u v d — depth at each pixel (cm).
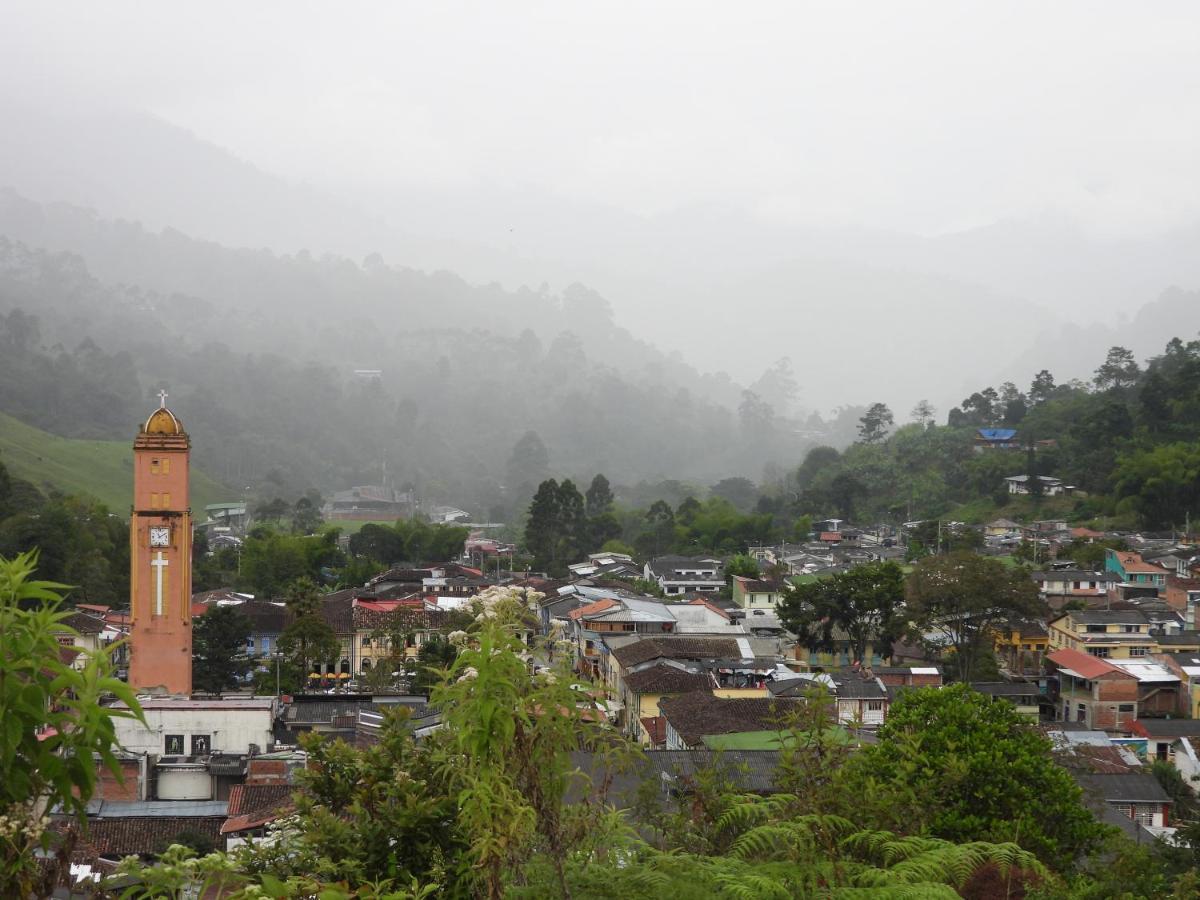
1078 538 10994
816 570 10494
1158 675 6050
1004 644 7306
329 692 5547
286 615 7612
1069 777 2286
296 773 1366
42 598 764
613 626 7031
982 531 12600
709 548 12700
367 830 1177
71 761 734
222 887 882
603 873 1060
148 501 5184
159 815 3334
